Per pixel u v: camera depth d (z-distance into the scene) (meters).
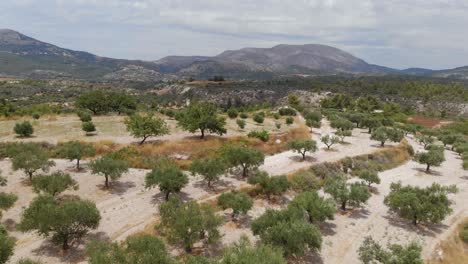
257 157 51.56
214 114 65.31
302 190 49.72
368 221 41.91
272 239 31.05
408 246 31.58
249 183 47.31
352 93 198.38
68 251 31.27
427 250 35.56
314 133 86.38
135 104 98.75
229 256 25.38
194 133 68.62
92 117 84.88
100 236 34.03
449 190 48.91
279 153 65.69
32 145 54.12
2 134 63.56
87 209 31.95
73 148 50.84
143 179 49.66
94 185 46.09
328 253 33.94
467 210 47.12
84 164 53.06
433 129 116.69
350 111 133.62
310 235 31.14
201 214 32.84
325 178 54.44
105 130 68.88
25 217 31.81
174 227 31.53
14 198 35.75
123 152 56.09
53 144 57.97
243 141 64.75
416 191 44.03
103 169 44.34
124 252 26.28
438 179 60.34
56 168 50.72
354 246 35.59
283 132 75.62
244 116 95.81
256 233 33.72
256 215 41.03
